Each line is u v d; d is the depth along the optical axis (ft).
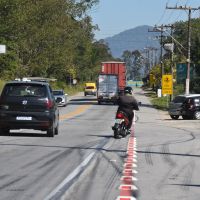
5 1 474.90
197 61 638.94
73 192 90.02
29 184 97.14
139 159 136.98
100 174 110.73
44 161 128.47
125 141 186.91
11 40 557.33
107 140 189.16
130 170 117.19
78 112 424.05
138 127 269.03
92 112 426.10
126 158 138.21
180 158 140.87
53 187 94.27
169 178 107.45
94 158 136.26
